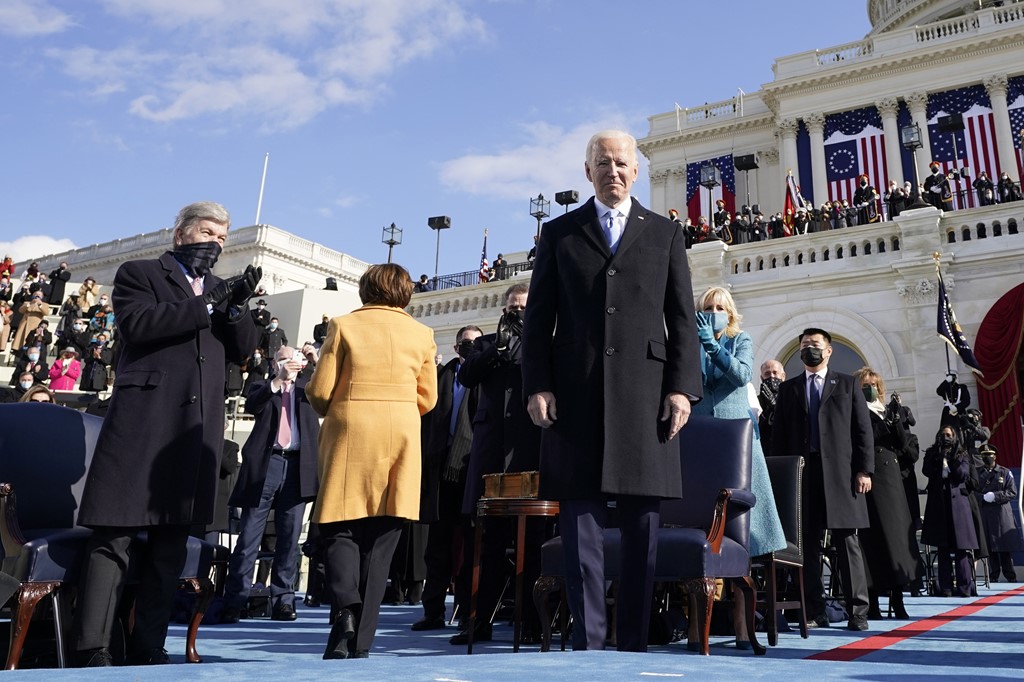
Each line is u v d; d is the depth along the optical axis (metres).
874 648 4.27
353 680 1.87
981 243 14.01
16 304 21.48
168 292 3.62
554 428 3.22
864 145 27.30
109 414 3.40
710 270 15.80
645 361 3.19
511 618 6.39
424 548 8.09
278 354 6.61
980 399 13.49
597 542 3.18
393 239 20.77
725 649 4.39
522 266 19.98
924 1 39.59
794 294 15.10
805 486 5.79
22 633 3.18
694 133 30.69
